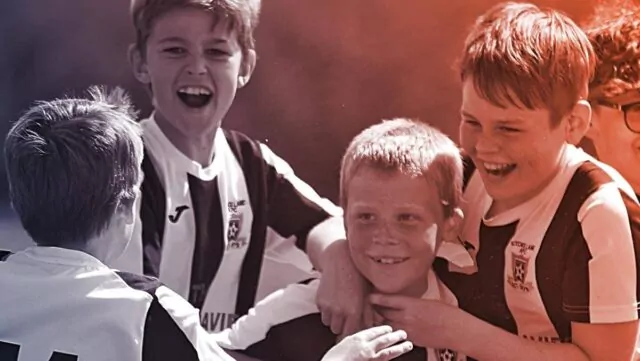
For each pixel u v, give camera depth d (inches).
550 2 87.6
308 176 93.7
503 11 87.8
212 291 96.0
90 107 70.4
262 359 97.1
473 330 93.8
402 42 89.8
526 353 92.7
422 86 90.4
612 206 89.3
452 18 88.7
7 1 94.8
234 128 93.9
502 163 90.2
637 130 87.8
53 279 65.9
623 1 86.4
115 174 67.8
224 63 92.4
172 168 94.1
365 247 93.7
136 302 66.0
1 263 68.1
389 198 92.1
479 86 88.9
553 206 90.4
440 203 91.9
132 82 93.9
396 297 94.6
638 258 90.2
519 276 92.0
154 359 65.6
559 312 91.8
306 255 95.1
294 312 96.0
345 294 95.0
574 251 90.4
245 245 95.3
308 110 92.5
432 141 90.8
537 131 89.0
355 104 91.7
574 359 92.4
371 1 89.7
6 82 96.3
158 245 94.3
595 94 88.1
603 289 90.6
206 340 69.1
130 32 93.0
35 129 68.4
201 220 94.8
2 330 65.3
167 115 93.7
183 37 92.0
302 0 90.6
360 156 92.4
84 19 93.7
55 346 64.4
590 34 87.2
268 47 92.0
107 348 64.5
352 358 81.0
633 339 91.6
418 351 95.6
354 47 90.7
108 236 69.6
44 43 95.0
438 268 93.6
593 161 89.6
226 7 91.0
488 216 91.7
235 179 94.5
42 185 66.5
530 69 87.4
